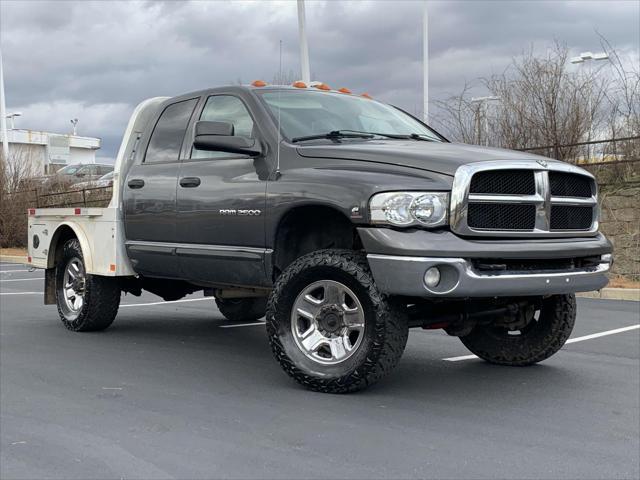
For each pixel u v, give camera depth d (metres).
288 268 5.00
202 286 6.61
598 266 5.20
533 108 15.72
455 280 4.41
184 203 6.02
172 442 3.92
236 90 6.00
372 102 6.67
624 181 13.68
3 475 3.46
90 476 3.44
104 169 30.11
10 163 24.66
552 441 3.97
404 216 4.47
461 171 4.52
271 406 4.64
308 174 5.04
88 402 4.76
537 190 4.80
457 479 3.39
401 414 4.47
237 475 3.44
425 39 20.86
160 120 6.77
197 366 5.94
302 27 15.85
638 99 14.52
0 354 6.43
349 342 4.83
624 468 3.56
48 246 7.94
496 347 5.99
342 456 3.70
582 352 6.72
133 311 9.64
